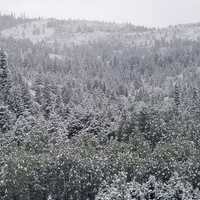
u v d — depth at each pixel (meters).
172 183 43.28
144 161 49.41
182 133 66.56
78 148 52.03
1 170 43.50
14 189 42.41
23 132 60.00
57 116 72.75
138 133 65.88
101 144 64.44
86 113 76.38
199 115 81.50
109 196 40.69
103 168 47.16
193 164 47.06
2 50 72.88
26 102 76.25
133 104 87.06
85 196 45.66
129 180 47.06
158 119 70.62
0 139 56.91
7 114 63.31
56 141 59.84
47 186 44.84
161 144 60.12
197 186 45.81
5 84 71.38
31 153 51.25
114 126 71.75
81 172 45.94
